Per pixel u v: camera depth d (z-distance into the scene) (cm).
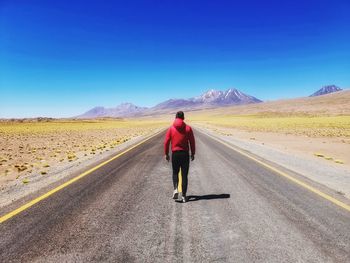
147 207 705
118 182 972
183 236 534
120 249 484
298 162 1344
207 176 1059
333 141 2645
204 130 4697
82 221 612
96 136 3697
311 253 464
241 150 1844
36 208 698
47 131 5225
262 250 475
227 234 541
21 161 1537
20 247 494
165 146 773
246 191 842
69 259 452
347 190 846
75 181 988
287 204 718
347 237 523
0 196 810
